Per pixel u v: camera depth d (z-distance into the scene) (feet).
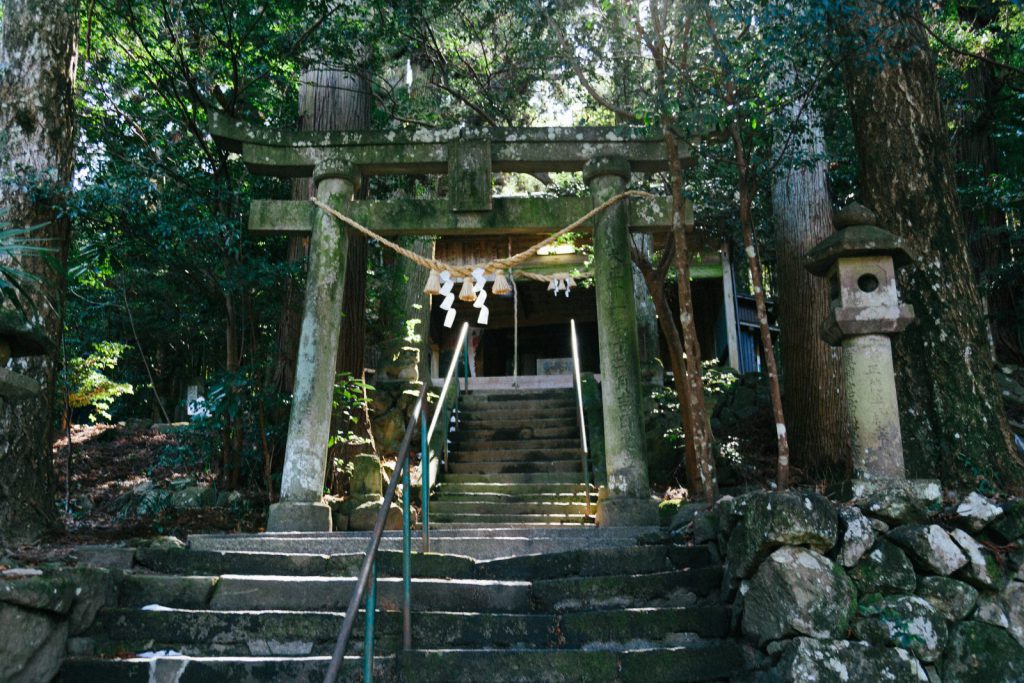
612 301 21.98
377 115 34.96
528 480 30.55
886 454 13.73
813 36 18.10
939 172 19.29
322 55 30.22
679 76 19.34
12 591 11.13
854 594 12.17
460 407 38.09
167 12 26.96
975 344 17.94
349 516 23.61
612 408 21.40
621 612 13.39
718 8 18.12
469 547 16.87
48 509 20.48
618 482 20.85
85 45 28.71
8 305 19.47
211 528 22.81
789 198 32.53
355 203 23.06
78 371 33.94
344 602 14.32
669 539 16.48
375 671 12.32
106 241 25.29
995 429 17.33
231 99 30.86
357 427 30.37
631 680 12.31
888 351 14.17
